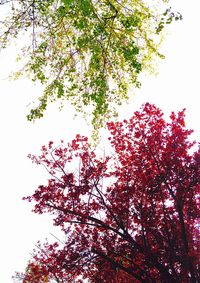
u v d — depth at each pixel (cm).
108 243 1401
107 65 1022
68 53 1045
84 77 1038
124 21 912
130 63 948
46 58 1025
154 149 1394
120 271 1424
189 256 1156
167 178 1338
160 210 1391
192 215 1347
